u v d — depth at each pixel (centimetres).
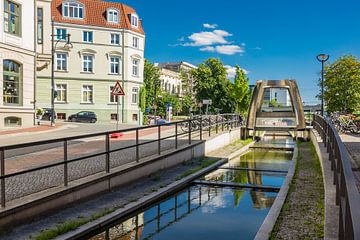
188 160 1465
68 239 582
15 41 2458
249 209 850
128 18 5069
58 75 4666
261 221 761
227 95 6103
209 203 906
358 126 1958
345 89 3303
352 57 3319
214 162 1488
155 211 828
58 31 4675
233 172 1342
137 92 5128
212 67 6131
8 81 2422
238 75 6175
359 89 3284
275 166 1492
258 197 970
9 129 2355
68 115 4700
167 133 2205
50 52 2955
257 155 1875
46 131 2345
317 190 882
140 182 1030
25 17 2556
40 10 2916
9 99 2436
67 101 4703
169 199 945
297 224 629
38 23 2914
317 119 1944
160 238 652
